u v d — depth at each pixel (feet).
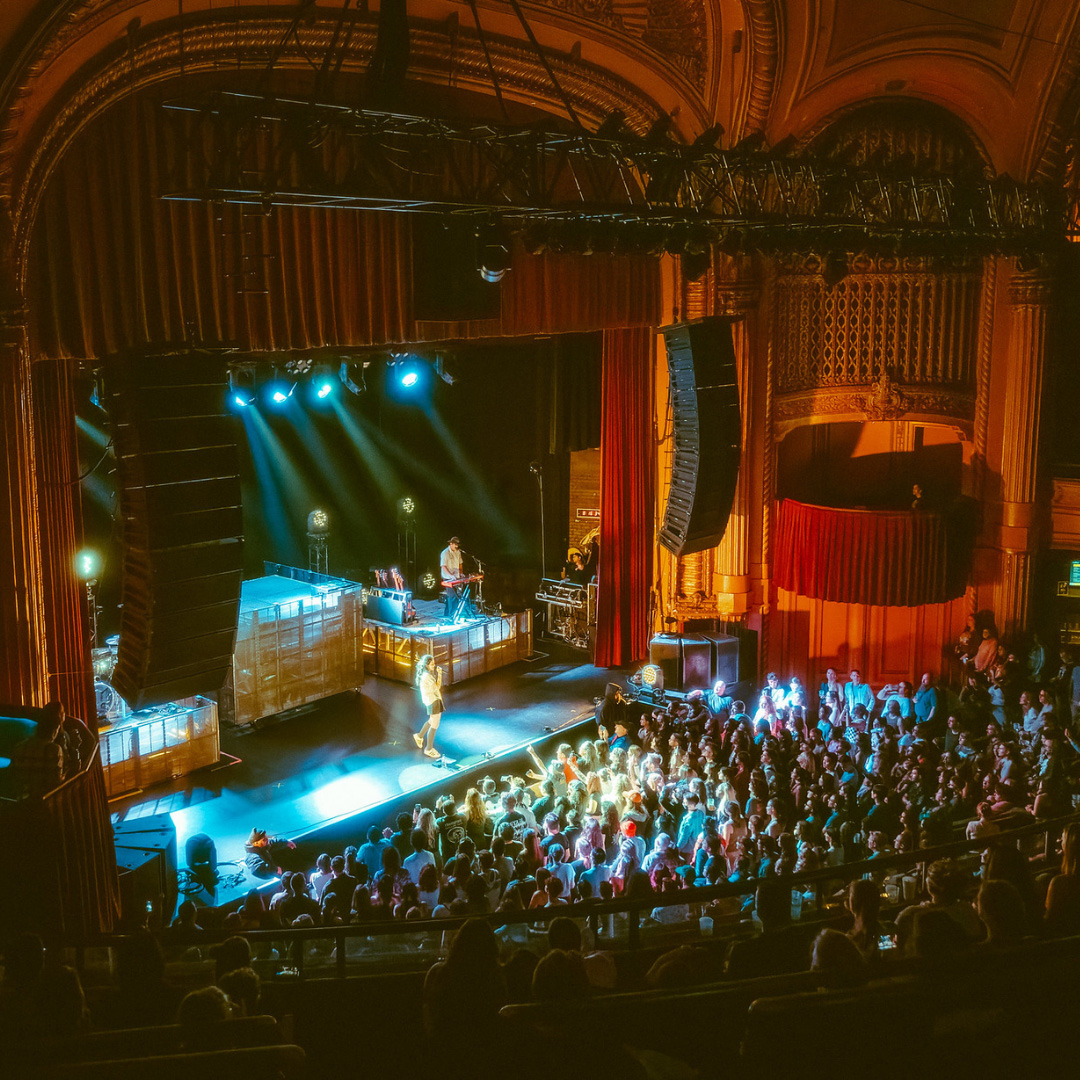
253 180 42.91
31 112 36.27
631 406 64.95
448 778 54.39
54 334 39.58
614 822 43.80
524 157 33.94
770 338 63.62
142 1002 18.71
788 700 61.67
